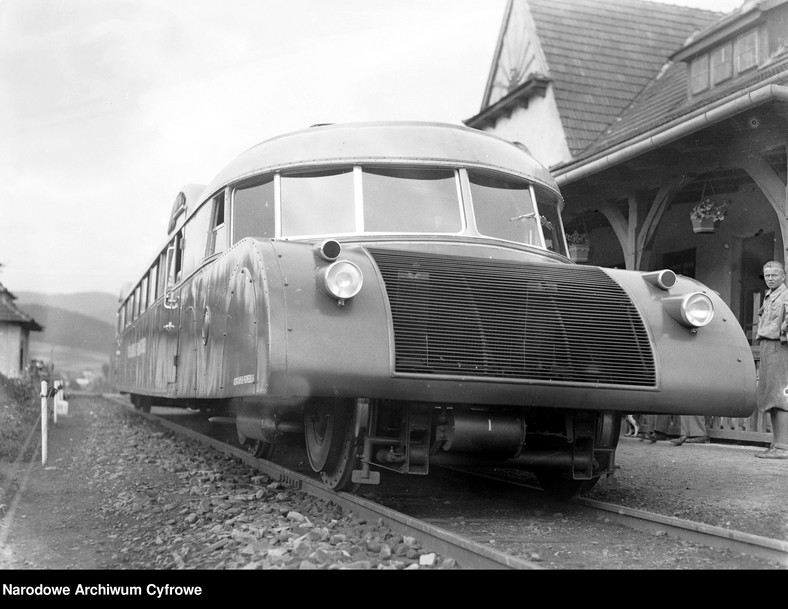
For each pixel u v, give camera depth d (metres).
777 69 9.51
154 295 11.22
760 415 9.69
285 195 6.14
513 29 18.12
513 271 5.11
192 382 7.38
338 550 4.05
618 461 8.12
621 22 18.16
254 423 6.31
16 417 11.41
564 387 4.75
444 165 6.11
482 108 19.03
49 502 6.02
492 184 6.26
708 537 4.36
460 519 5.09
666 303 5.20
